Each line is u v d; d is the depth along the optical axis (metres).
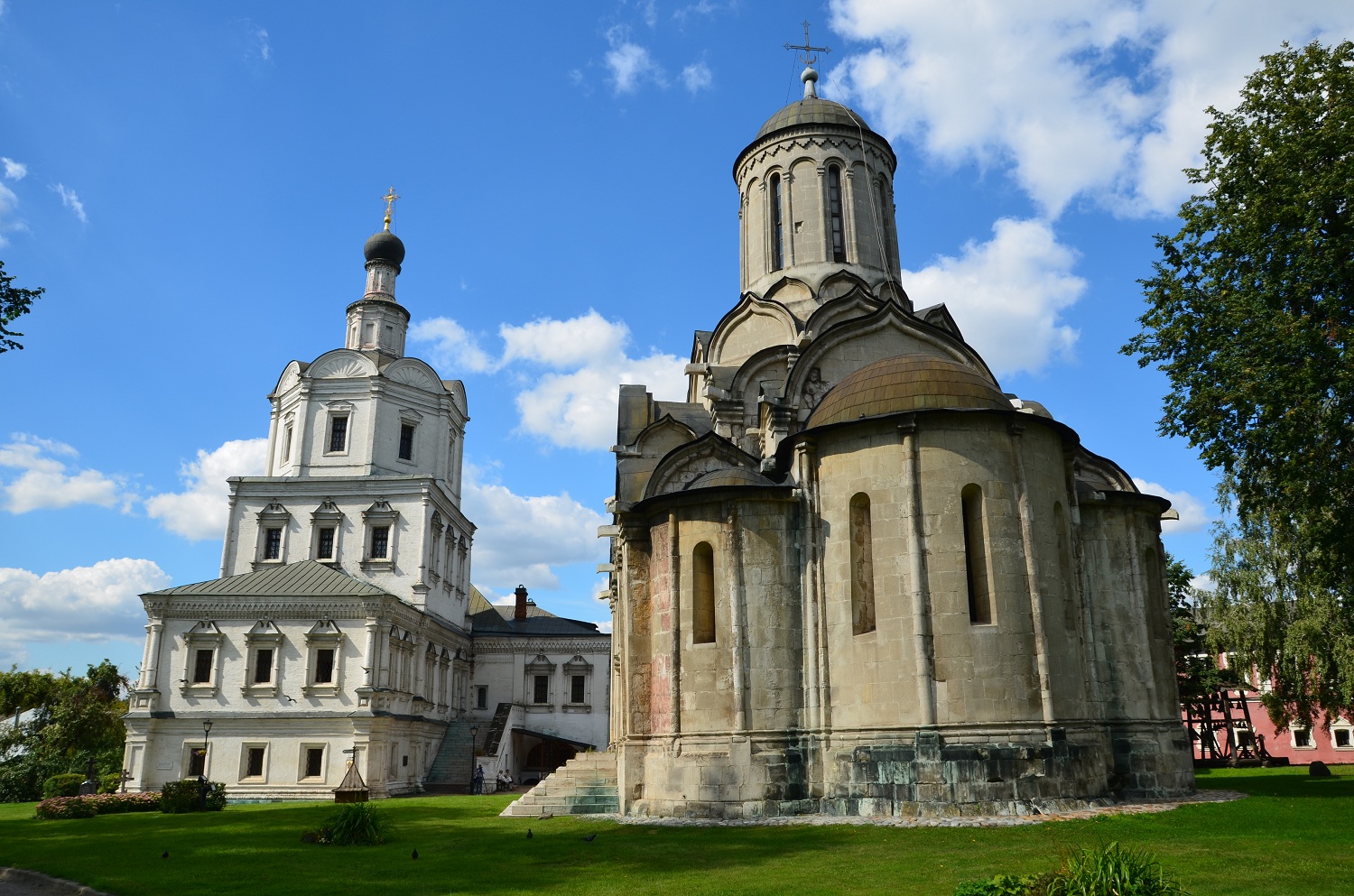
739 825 21.86
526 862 18.11
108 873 18.70
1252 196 24.83
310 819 29.92
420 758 54.72
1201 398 24.98
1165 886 10.80
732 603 24.28
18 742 61.00
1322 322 23.25
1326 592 37.09
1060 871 11.41
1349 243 22.48
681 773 23.66
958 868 15.27
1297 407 22.81
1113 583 27.06
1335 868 14.59
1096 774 22.38
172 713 48.88
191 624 50.34
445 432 65.00
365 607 49.75
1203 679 46.72
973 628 22.31
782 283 34.22
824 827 20.64
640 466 29.19
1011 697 21.95
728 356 34.16
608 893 14.41
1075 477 26.64
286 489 58.50
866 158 36.28
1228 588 41.06
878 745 22.41
